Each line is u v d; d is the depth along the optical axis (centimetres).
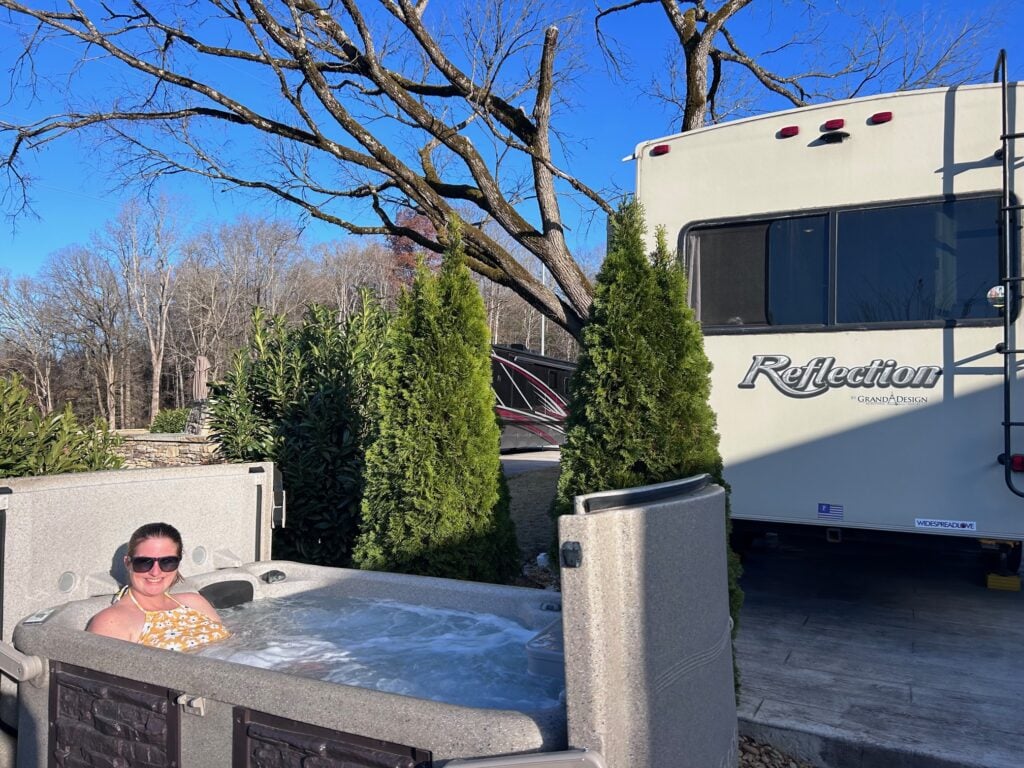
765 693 400
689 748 204
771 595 596
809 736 352
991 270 479
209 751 232
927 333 490
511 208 722
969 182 485
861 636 494
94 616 322
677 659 200
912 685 409
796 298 530
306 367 638
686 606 205
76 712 268
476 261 782
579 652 177
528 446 1689
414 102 720
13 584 321
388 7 725
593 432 366
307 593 425
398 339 463
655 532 194
